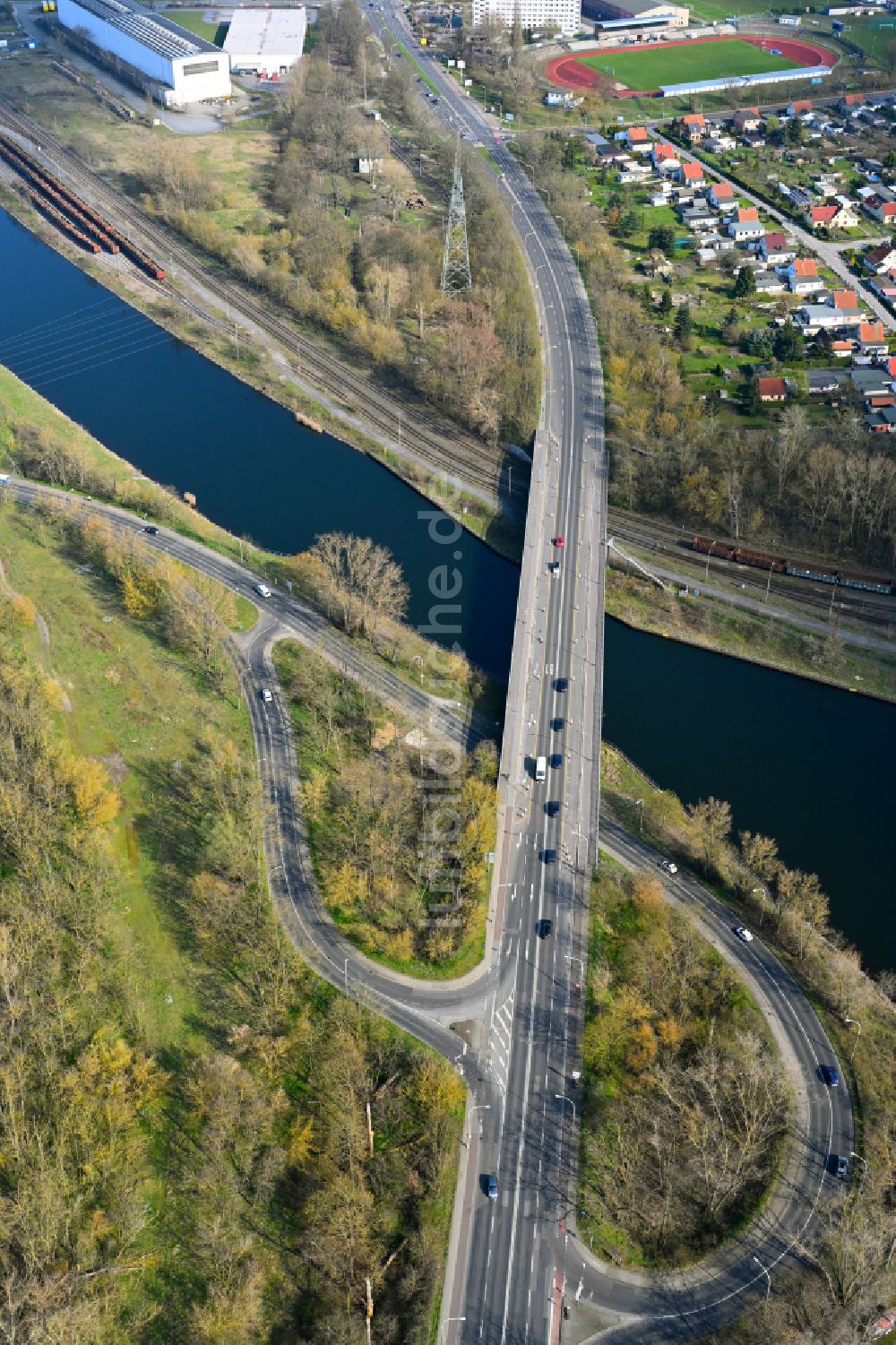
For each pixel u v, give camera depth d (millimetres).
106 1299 198250
